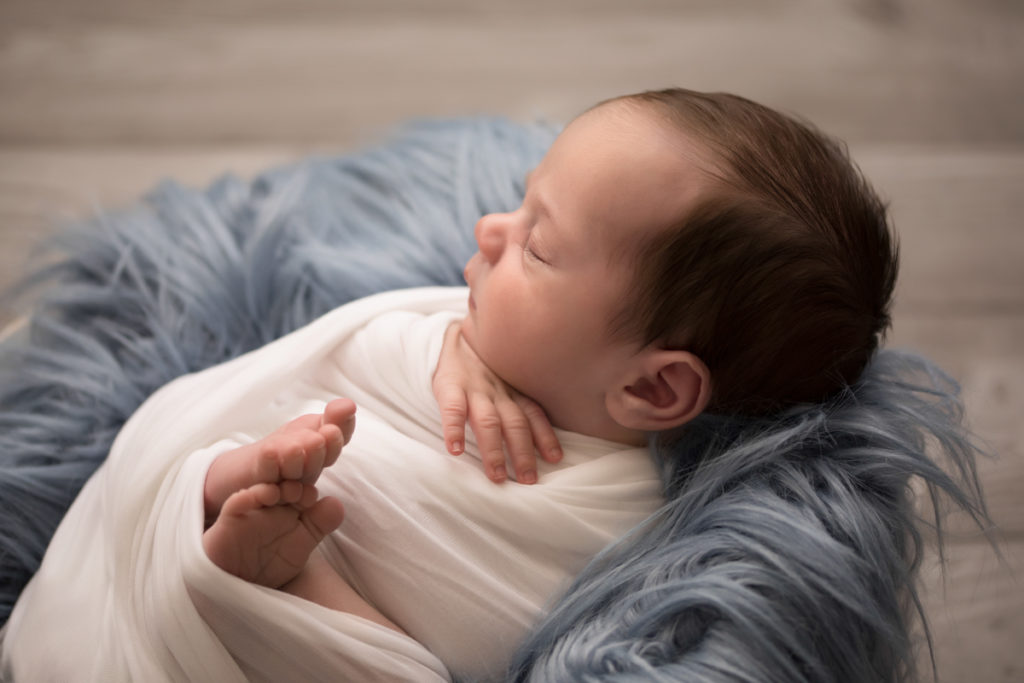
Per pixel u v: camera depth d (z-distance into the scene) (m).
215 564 0.66
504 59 1.60
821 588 0.68
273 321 0.97
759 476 0.75
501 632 0.73
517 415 0.76
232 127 1.51
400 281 0.97
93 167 1.44
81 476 0.87
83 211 1.38
